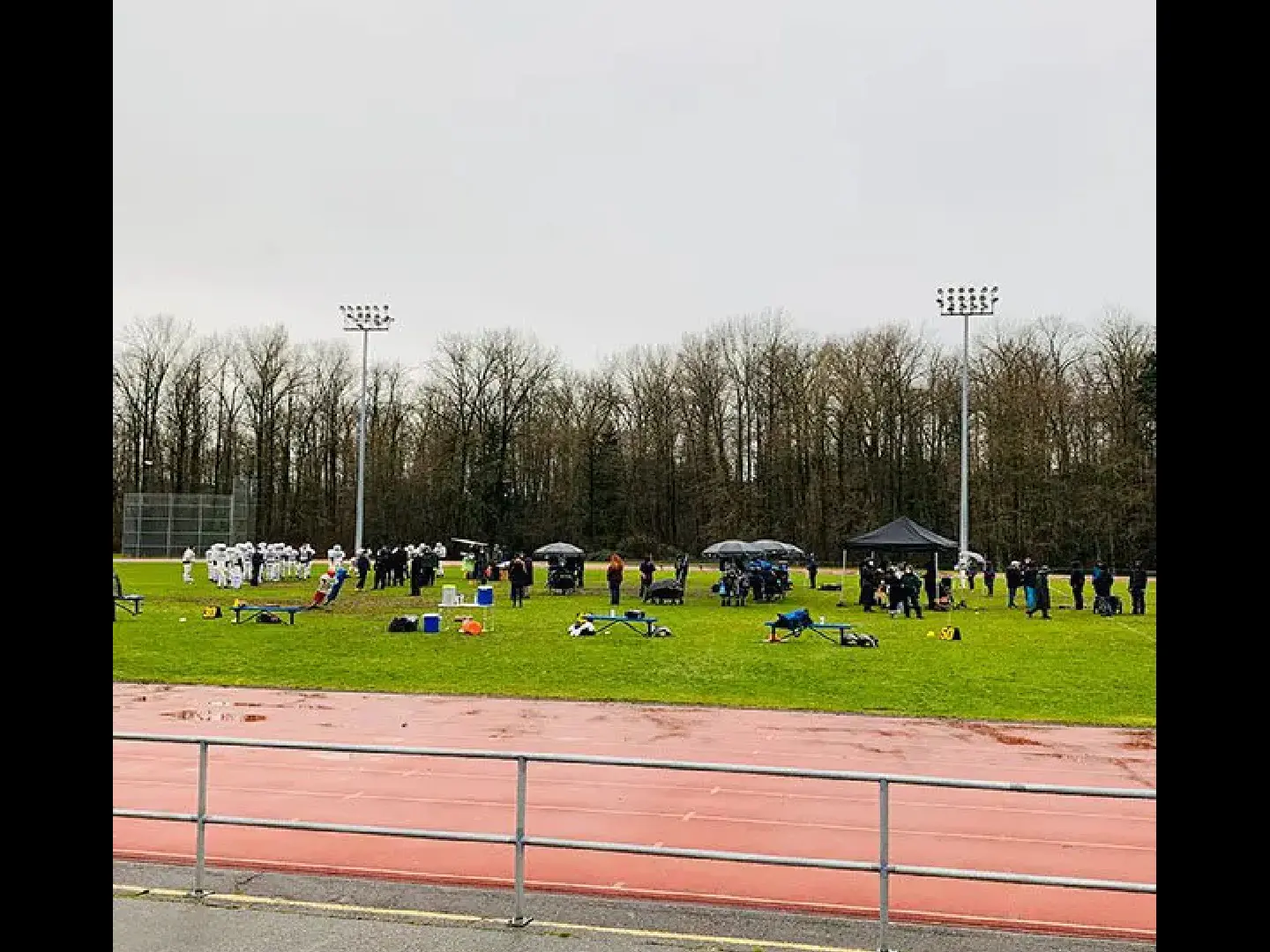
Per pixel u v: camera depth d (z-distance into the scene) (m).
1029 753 15.77
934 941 7.71
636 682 22.56
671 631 32.84
